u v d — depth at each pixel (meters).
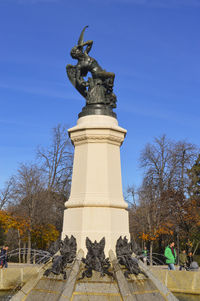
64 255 6.02
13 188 29.20
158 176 31.81
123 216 6.98
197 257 23.83
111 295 5.51
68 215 6.92
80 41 8.52
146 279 6.04
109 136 7.22
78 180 7.19
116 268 5.84
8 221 26.41
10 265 16.95
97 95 7.84
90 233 6.44
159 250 27.17
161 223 26.03
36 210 27.17
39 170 31.00
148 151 33.38
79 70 8.38
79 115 7.88
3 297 8.60
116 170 7.30
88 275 5.71
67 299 5.22
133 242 6.80
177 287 9.96
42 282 5.95
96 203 6.68
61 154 36.56
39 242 28.81
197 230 26.59
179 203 26.06
